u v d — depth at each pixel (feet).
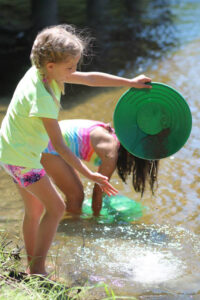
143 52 36.32
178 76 30.86
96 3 50.21
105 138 16.55
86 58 33.99
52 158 16.44
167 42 38.83
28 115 12.00
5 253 13.23
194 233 15.43
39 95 11.84
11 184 18.93
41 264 12.53
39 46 11.91
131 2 52.24
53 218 12.47
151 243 14.89
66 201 17.01
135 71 32.17
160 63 33.76
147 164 16.79
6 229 15.47
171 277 13.08
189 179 19.20
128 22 44.57
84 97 27.94
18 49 36.76
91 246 14.70
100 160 17.03
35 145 12.26
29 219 13.23
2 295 10.75
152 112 15.12
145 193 18.19
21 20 43.01
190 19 45.80
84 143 16.70
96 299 11.98
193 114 24.91
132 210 16.94
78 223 16.11
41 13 41.98
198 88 28.58
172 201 17.53
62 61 11.87
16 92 12.46
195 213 16.67
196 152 21.48
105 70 32.35
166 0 54.24
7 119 12.57
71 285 12.62
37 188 12.34
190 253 14.32
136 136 15.24
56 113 12.09
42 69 12.03
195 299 12.04
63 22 43.01
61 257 14.05
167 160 20.84
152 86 14.70
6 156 12.30
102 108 26.13
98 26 42.73
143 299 12.01
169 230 15.64
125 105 14.92
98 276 13.10
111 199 17.66
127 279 12.99
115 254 14.26
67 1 51.88
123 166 17.07
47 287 12.02
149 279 12.98
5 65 33.58
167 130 15.21
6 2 49.42
